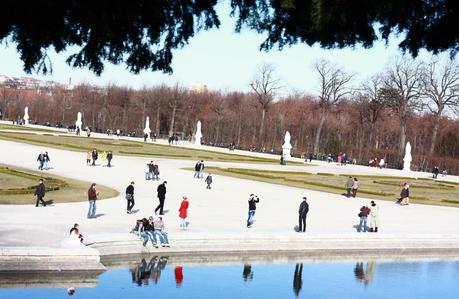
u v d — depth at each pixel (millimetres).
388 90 128875
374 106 134375
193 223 37188
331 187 65875
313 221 42062
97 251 26219
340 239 35406
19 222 32719
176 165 78312
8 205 38500
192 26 10609
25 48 9977
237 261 31016
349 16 9461
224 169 75938
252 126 168750
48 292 22875
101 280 25078
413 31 10148
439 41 10180
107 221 35656
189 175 66812
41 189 38875
